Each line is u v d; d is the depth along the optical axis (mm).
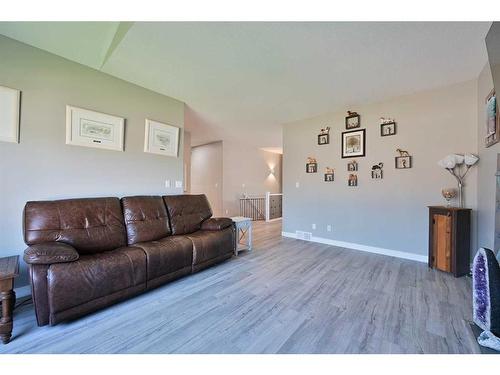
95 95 2727
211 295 2242
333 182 4168
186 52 2305
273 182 9102
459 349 1472
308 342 1557
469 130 2869
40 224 2094
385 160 3553
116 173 2939
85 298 1842
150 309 1985
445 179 3049
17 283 2213
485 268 1411
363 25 1877
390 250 3510
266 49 2232
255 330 1691
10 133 2172
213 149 7531
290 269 2941
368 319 1824
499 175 2236
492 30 1860
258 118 4582
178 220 3160
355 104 3758
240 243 4230
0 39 2117
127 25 1938
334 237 4156
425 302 2086
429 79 2855
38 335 1633
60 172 2482
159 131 3373
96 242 2338
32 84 2293
